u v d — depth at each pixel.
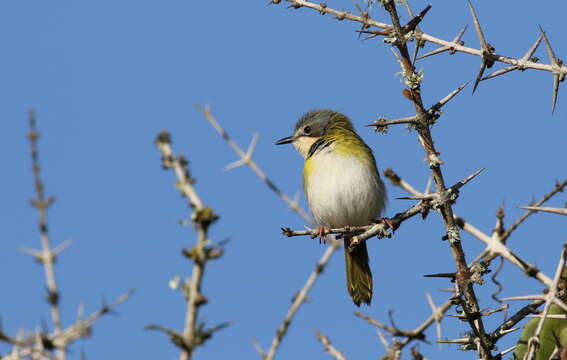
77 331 6.64
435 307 9.19
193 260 6.15
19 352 6.54
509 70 8.57
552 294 7.33
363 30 8.95
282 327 9.30
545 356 8.00
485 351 8.43
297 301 9.71
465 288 8.48
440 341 8.65
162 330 5.88
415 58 8.60
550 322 8.12
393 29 8.71
